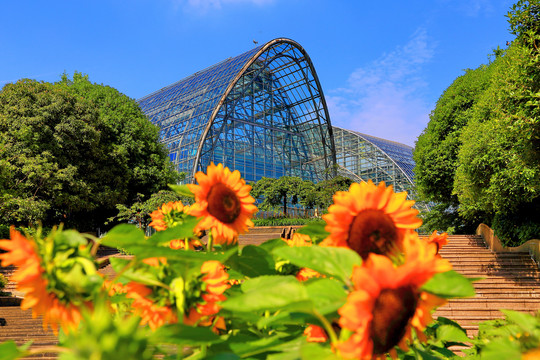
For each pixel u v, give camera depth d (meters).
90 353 0.51
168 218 1.61
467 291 0.71
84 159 23.41
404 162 54.25
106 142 25.72
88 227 26.42
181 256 0.95
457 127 19.55
